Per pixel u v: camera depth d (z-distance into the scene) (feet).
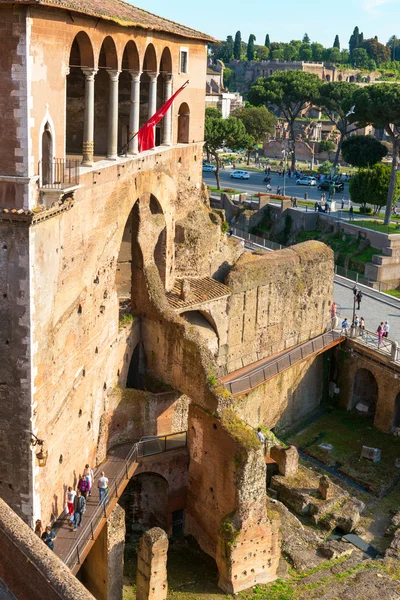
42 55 94.48
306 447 179.42
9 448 102.42
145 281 144.97
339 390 199.21
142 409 137.69
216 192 376.27
